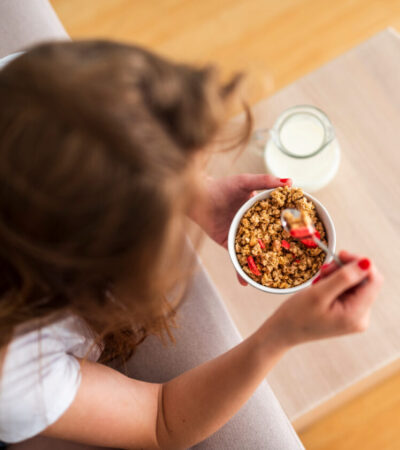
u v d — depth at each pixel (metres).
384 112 1.05
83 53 0.57
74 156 0.52
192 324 0.96
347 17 1.62
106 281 0.64
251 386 0.78
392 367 1.10
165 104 0.56
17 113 0.54
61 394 0.75
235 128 0.67
